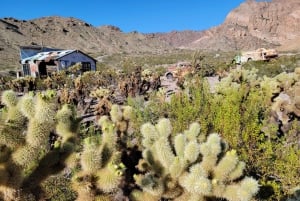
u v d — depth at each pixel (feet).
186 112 22.04
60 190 13.15
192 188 9.15
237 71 41.19
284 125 22.26
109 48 527.81
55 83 79.05
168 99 40.16
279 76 32.09
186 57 236.22
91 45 517.14
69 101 39.27
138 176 9.99
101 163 8.82
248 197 8.96
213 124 20.04
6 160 8.02
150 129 11.16
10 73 163.22
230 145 17.48
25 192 8.39
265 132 20.08
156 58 237.86
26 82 74.64
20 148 8.07
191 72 81.56
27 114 8.23
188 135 12.39
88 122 29.71
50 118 8.27
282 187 14.71
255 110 21.24
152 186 9.65
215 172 9.64
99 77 81.56
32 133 8.09
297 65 88.53
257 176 16.06
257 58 144.66
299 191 12.85
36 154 8.24
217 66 106.83
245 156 16.28
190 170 9.52
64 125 9.31
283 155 17.07
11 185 8.00
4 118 8.44
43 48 145.59
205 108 22.93
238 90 26.81
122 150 13.50
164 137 10.32
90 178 8.76
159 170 10.13
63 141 9.32
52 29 517.96
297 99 23.17
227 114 19.25
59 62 122.42
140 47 599.57
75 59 127.75
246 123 18.75
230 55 240.73
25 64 130.72
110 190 8.84
